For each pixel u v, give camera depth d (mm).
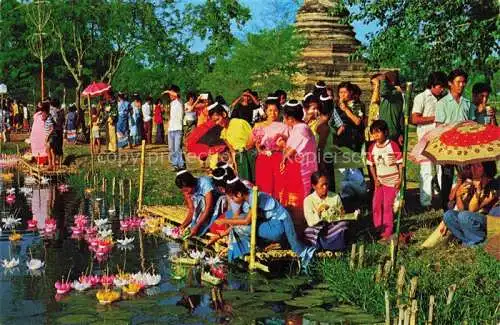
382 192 10078
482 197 9305
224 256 9867
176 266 9508
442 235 9469
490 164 9625
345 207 11742
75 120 28734
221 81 25719
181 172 10562
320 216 9609
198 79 38719
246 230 9344
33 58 47188
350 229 10602
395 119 11711
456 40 18500
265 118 13906
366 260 8953
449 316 6891
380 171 10070
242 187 9344
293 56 25281
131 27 37188
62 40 37219
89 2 37000
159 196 14406
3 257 10125
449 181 11258
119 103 24891
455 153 8805
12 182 18438
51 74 49125
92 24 37719
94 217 13125
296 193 10148
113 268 9461
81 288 8406
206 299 8016
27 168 21219
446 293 7488
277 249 9594
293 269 9180
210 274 8922
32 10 35250
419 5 18344
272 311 7562
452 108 11008
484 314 7023
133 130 25562
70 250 10516
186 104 22891
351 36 26656
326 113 11570
